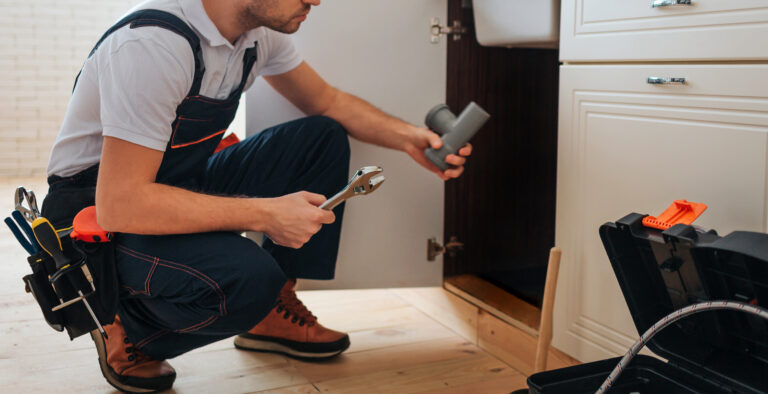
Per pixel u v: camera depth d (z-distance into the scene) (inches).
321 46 63.4
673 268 37.7
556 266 47.8
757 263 33.3
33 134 139.8
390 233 67.9
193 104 48.0
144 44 43.6
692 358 39.8
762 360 37.5
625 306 49.7
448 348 64.8
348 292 80.4
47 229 43.3
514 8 60.7
